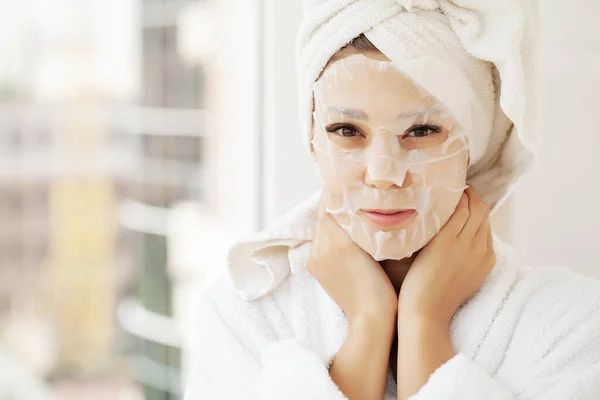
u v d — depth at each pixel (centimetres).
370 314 76
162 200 222
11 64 285
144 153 231
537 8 71
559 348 72
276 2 132
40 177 293
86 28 280
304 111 80
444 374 69
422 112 71
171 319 218
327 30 73
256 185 143
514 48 69
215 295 87
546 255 115
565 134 113
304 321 82
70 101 286
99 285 295
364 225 75
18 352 296
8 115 286
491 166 82
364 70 71
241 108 152
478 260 77
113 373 298
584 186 112
